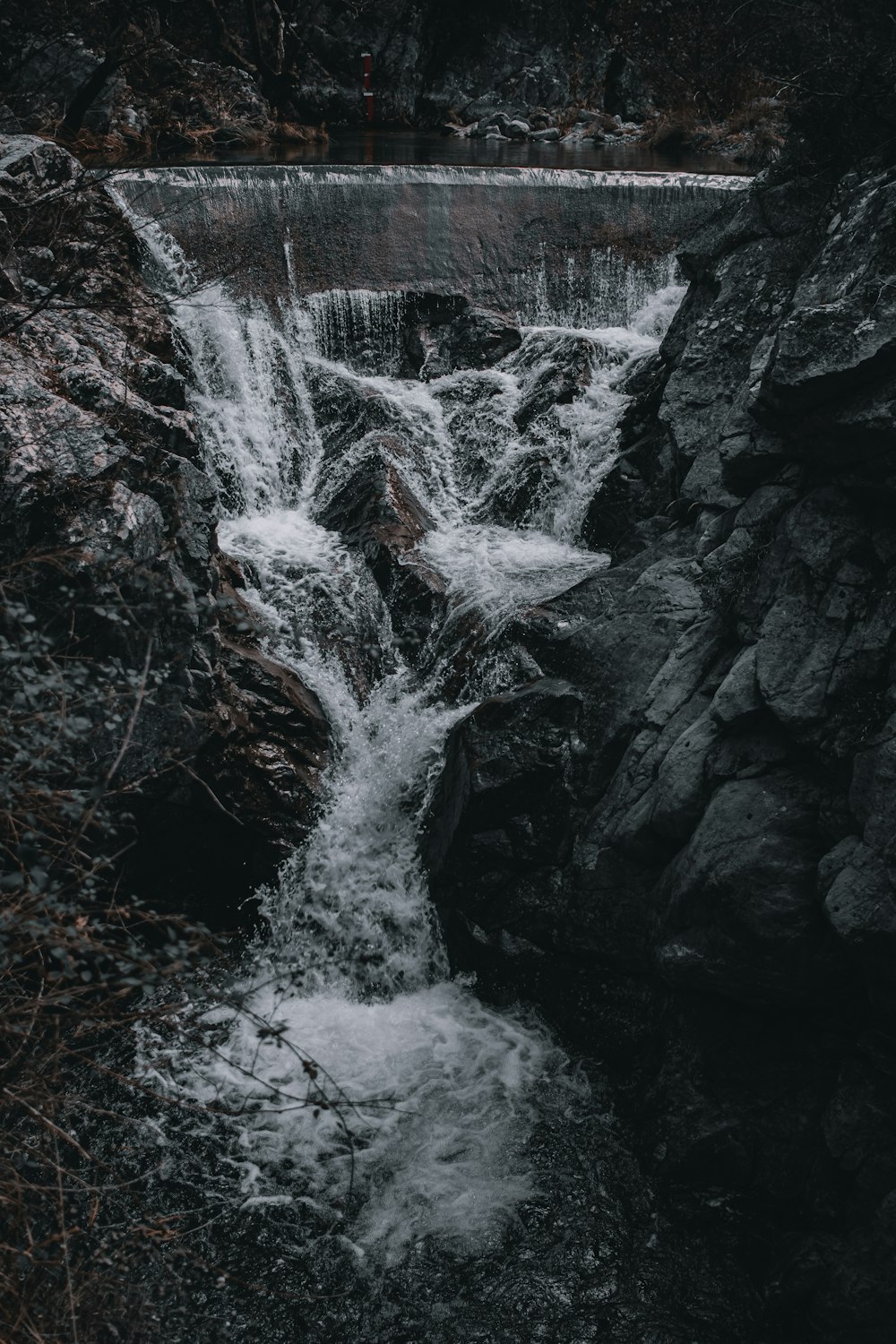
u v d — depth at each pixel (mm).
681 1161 5625
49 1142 3918
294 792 7582
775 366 5574
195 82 14992
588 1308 5152
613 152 16734
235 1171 5738
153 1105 6031
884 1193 4938
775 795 5488
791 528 5855
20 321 6195
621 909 6348
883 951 4797
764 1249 5363
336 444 10203
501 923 6891
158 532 6930
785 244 7691
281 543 9203
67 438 6852
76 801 3611
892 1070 5059
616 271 12297
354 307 11195
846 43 6977
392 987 7180
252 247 11133
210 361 10117
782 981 5293
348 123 17984
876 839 4930
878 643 5348
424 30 18156
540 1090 6289
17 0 12625
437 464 10047
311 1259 5336
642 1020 6285
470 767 7062
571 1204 5633
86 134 12969
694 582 6797
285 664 8180
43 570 6395
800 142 7586
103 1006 3695
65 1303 3730
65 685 3543
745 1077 5605
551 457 9547
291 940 7402
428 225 11930
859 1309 4793
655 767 6332
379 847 7637
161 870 7387
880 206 6133
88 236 9078
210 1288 5148
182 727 7000
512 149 16750
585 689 7047
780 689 5531
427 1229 5496
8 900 3533
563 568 8688
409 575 8641
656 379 9477
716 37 17656
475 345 10922
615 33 18812
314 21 17609
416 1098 6242
